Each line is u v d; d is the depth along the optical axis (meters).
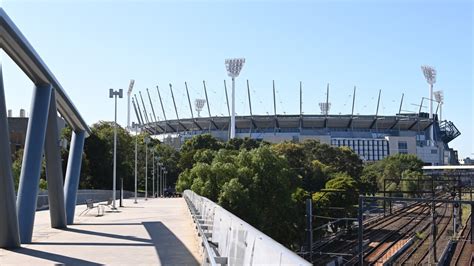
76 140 28.19
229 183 59.12
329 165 135.25
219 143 151.62
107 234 21.66
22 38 17.31
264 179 65.56
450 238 55.22
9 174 16.77
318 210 69.56
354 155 145.88
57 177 24.06
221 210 12.83
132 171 115.81
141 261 14.16
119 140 114.69
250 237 7.14
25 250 16.66
